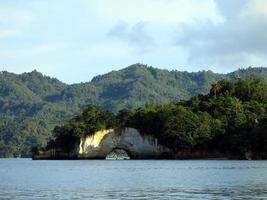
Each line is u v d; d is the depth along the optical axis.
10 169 159.00
